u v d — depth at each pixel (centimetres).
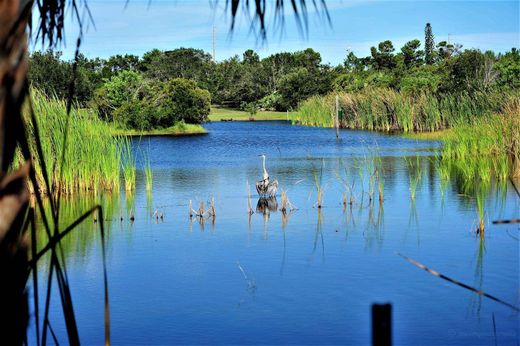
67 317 320
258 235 1454
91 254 1302
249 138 4609
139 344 831
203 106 5475
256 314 943
